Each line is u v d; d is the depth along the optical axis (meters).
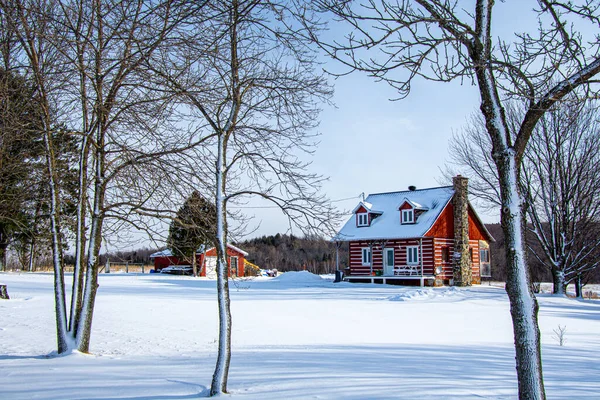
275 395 5.74
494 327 15.02
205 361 8.45
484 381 6.69
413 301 24.02
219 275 6.38
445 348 10.32
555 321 17.19
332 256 68.81
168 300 22.03
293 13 7.08
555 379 7.24
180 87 7.71
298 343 11.06
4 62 9.52
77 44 8.39
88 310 9.51
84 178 9.58
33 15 8.37
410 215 37.78
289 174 7.66
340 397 5.59
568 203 29.16
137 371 7.46
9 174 10.32
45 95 9.06
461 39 5.05
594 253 30.56
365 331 13.47
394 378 6.78
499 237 54.94
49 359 8.57
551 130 27.81
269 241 72.56
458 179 37.97
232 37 7.31
